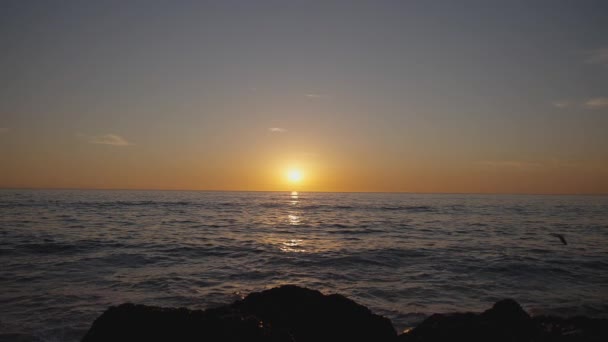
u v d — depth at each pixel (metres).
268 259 20.23
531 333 8.38
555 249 24.16
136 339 6.09
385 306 12.48
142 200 97.88
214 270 17.48
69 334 9.74
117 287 14.26
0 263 18.16
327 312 8.23
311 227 37.56
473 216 55.00
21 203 72.69
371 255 21.38
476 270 17.88
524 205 95.06
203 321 6.39
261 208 73.19
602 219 50.56
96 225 35.31
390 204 95.56
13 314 11.09
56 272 16.52
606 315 12.02
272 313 8.16
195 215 51.97
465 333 7.79
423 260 20.20
